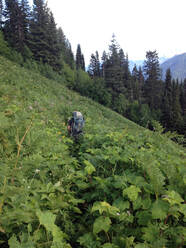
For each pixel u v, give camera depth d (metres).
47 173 3.04
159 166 3.40
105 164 3.80
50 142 4.00
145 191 2.61
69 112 11.20
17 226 1.76
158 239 1.92
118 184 2.66
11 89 9.05
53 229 1.72
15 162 2.18
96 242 1.99
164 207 2.20
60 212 2.28
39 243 1.71
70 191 2.88
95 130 7.28
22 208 1.81
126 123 24.34
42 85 19.44
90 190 3.12
